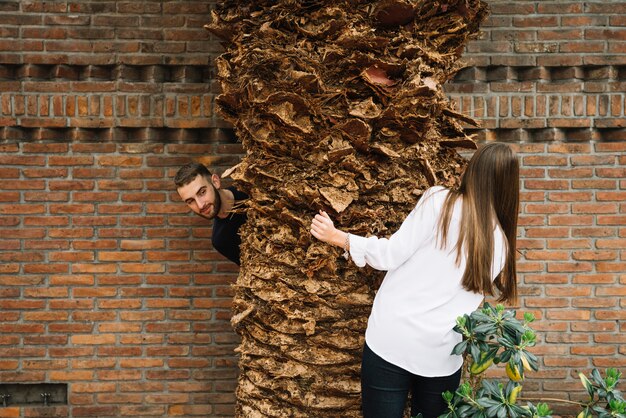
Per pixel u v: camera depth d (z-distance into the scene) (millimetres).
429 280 2105
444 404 2197
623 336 3633
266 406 2312
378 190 2232
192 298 3650
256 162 2250
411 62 2174
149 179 3621
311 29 2170
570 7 3590
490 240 2074
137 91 3576
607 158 3623
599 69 3615
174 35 3572
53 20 3545
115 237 3621
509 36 3598
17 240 3588
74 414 3637
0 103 3537
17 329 3596
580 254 3635
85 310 3621
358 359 2268
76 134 3584
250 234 2355
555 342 3646
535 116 3604
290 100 2107
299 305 2244
